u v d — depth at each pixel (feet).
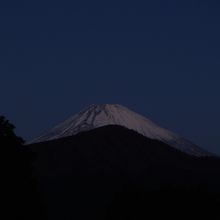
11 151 188.44
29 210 189.67
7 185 186.60
